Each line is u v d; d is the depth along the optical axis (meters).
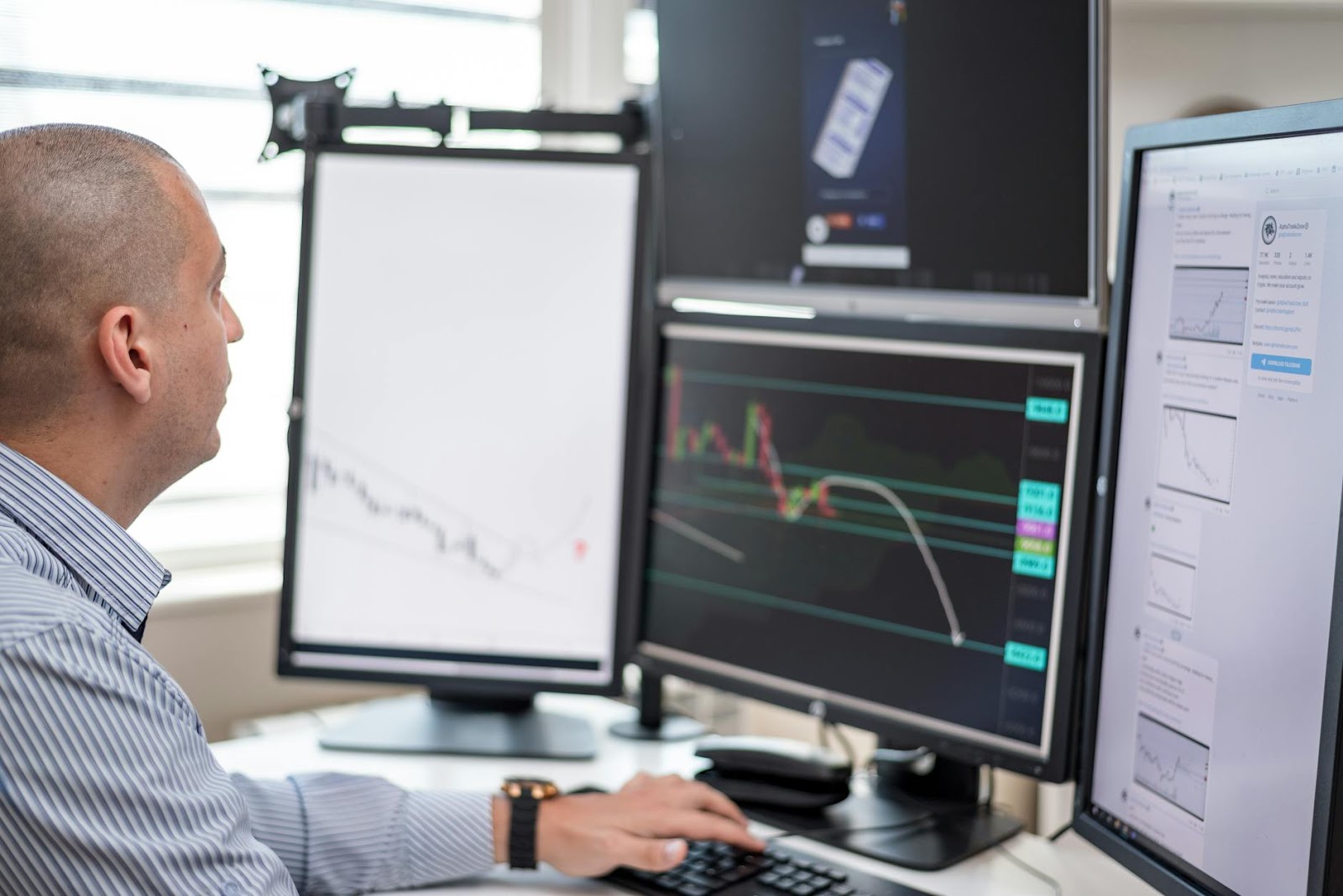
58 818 0.78
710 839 1.15
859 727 1.25
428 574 1.46
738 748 1.32
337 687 1.92
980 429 1.18
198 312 0.94
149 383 0.90
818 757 1.30
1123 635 1.03
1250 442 0.89
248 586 1.83
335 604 1.46
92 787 0.79
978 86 1.19
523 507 1.45
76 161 0.87
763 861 1.14
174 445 0.94
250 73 1.87
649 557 1.43
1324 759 0.81
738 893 1.08
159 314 0.90
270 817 1.13
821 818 1.24
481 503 1.45
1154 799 0.99
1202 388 0.94
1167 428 0.98
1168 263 0.98
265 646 1.84
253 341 1.92
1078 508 1.11
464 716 1.51
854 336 1.26
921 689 1.21
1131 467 1.03
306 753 1.41
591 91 2.14
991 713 1.17
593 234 1.43
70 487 0.90
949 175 1.23
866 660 1.25
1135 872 1.00
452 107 1.56
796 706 1.29
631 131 1.61
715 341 1.37
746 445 1.34
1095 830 1.06
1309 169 0.84
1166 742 0.98
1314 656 0.83
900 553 1.23
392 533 1.46
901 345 1.23
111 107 1.77
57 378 0.87
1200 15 1.19
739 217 1.41
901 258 1.29
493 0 2.05
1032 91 1.16
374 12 1.95
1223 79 1.18
